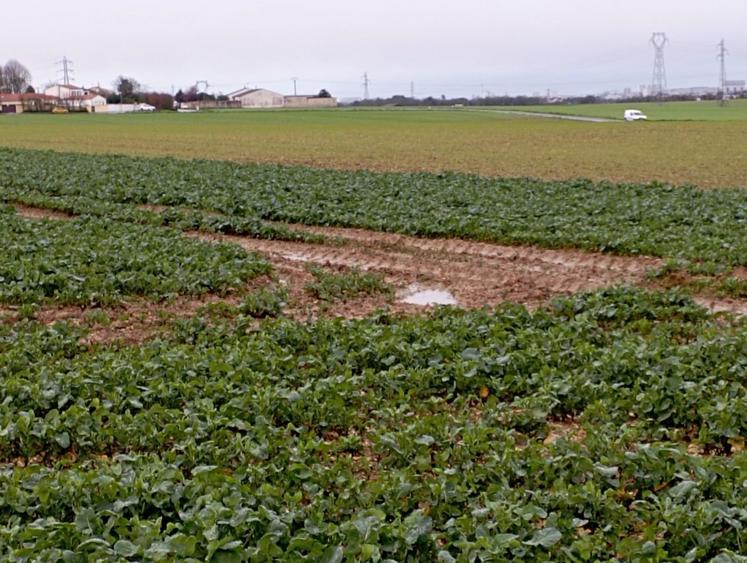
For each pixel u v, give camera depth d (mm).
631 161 40125
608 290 13406
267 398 8195
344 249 18266
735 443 7887
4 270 14297
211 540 5422
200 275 14578
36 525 5855
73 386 8789
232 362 9562
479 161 40344
